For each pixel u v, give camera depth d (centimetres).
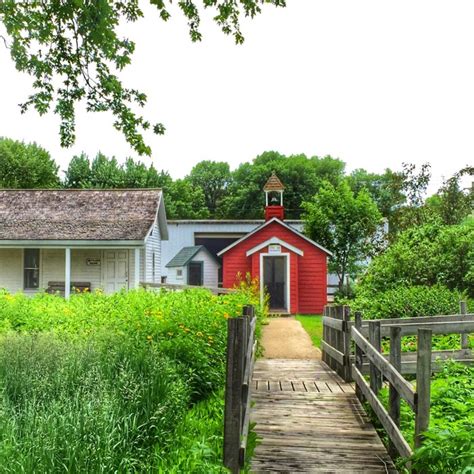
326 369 1076
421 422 467
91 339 828
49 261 2309
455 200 2269
